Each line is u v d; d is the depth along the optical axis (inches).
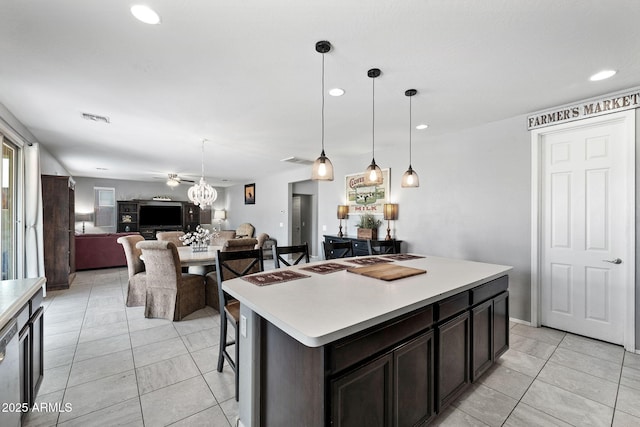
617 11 61.5
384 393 54.3
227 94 104.9
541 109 119.5
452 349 71.2
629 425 67.4
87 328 121.9
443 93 104.5
